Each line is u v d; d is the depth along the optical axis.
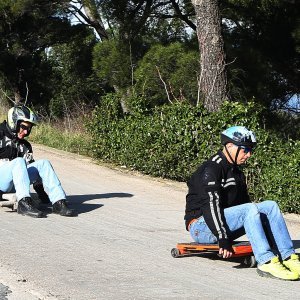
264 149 10.30
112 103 14.27
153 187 11.52
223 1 18.75
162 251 6.88
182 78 17.47
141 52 21.66
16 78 28.30
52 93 29.48
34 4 23.59
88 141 15.41
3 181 8.45
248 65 18.17
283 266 5.95
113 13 22.53
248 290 5.50
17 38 26.39
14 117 8.50
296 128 19.62
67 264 6.11
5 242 6.89
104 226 8.05
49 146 16.38
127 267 6.11
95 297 5.07
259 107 13.77
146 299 5.07
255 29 19.38
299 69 19.58
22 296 5.06
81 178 12.08
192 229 6.39
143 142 12.82
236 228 6.18
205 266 6.32
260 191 10.19
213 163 6.19
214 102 14.65
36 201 9.17
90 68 29.78
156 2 22.30
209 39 14.70
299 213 9.65
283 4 18.05
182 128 11.96
